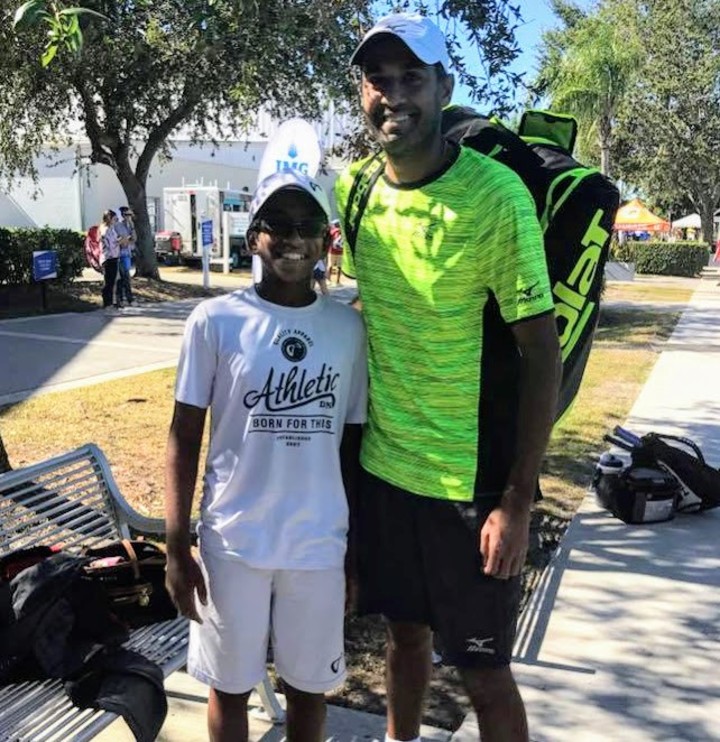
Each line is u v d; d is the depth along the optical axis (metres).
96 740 2.75
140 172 18.66
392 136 2.04
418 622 2.34
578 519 5.04
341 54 4.64
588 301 2.37
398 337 2.16
